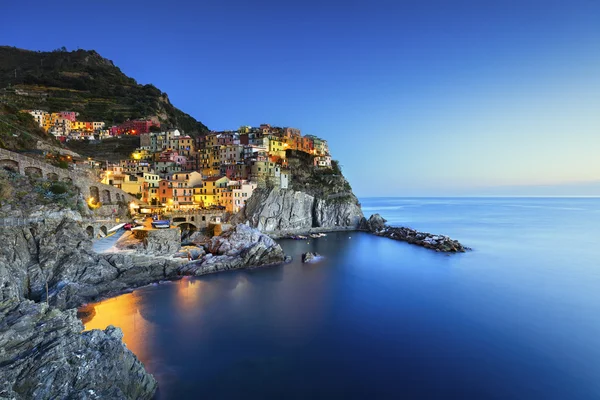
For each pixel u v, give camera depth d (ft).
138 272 205.05
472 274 235.61
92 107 564.71
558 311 167.84
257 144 458.91
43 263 173.17
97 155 428.56
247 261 243.60
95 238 225.15
